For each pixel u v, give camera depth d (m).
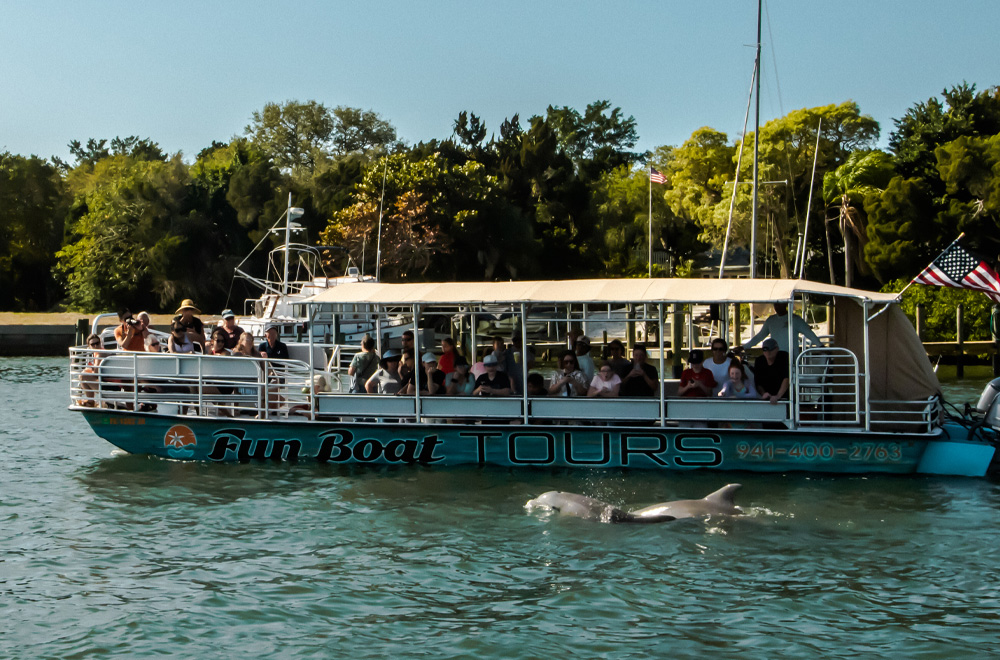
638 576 9.94
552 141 72.81
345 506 12.77
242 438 15.24
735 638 8.38
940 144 54.06
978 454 13.69
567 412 14.31
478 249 60.56
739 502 12.62
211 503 12.99
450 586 9.73
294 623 8.80
